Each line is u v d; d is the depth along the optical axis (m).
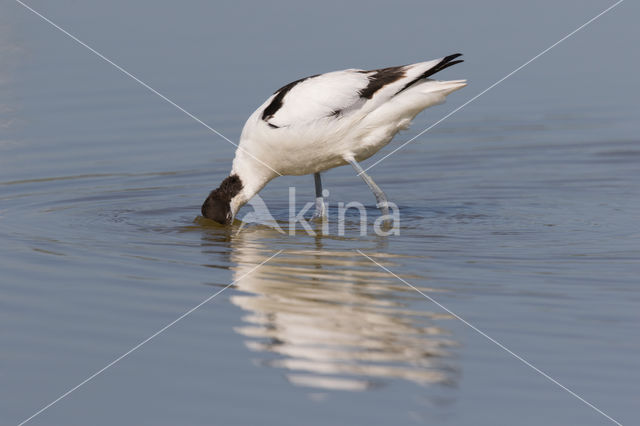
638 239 13.30
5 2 29.20
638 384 8.46
